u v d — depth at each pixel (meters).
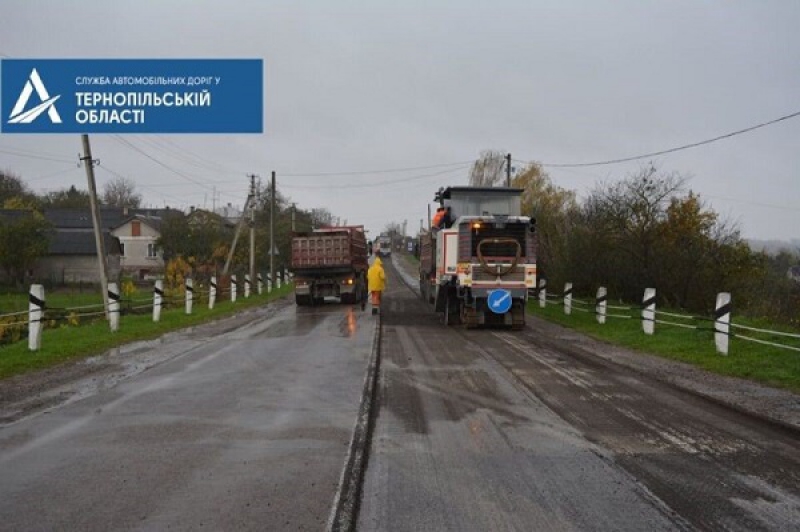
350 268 29.20
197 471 6.21
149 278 59.44
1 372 11.48
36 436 7.41
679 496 5.61
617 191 25.62
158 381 10.85
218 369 12.11
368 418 8.30
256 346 15.51
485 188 23.91
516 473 6.19
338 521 5.03
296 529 4.90
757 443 7.20
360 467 6.36
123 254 71.31
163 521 5.05
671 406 8.99
